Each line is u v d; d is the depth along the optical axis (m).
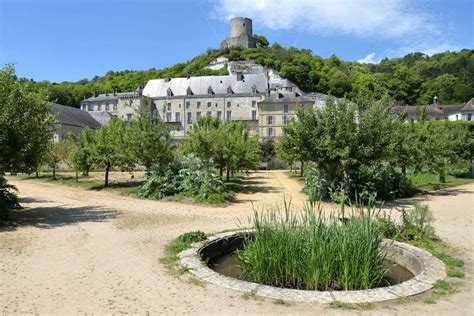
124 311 4.50
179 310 4.54
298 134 14.30
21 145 10.68
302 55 96.62
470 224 10.34
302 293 5.06
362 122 13.82
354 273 5.70
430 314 4.43
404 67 88.69
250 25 108.81
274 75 80.69
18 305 4.64
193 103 69.00
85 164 21.34
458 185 23.31
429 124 21.56
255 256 6.21
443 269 6.10
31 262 6.51
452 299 4.89
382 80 81.69
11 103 10.45
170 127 18.28
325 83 82.94
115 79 101.94
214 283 5.46
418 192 18.78
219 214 12.04
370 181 15.64
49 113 12.17
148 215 11.77
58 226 9.88
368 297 4.91
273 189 20.77
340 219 6.75
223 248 8.13
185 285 5.41
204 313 4.45
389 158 15.30
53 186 22.47
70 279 5.65
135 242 8.11
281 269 6.02
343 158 13.66
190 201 14.75
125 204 14.39
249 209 13.16
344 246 5.79
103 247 7.66
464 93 73.75
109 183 23.38
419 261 6.60
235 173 34.34
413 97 78.31
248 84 70.19
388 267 6.85
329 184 15.14
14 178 28.70
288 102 56.94
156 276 5.81
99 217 11.37
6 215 10.57
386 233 8.35
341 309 4.56
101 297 4.94
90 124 61.22
